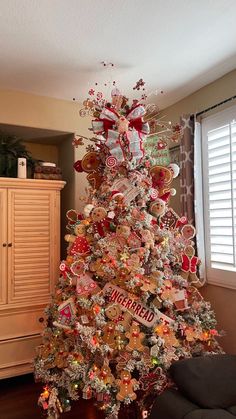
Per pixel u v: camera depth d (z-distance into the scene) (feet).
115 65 7.14
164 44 6.32
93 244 6.47
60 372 6.34
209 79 7.93
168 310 6.41
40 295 8.62
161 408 4.95
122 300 6.08
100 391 5.43
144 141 6.91
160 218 6.89
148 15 5.44
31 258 8.57
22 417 6.88
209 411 4.58
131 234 6.32
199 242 8.13
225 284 7.65
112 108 6.72
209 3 5.17
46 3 5.08
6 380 8.61
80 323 5.97
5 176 8.61
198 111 8.52
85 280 6.22
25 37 5.98
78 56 6.72
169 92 8.65
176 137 7.55
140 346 5.75
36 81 7.95
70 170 9.73
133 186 6.55
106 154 6.92
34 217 8.66
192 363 5.41
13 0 4.99
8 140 8.91
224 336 7.67
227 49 6.55
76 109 9.39
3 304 8.20
